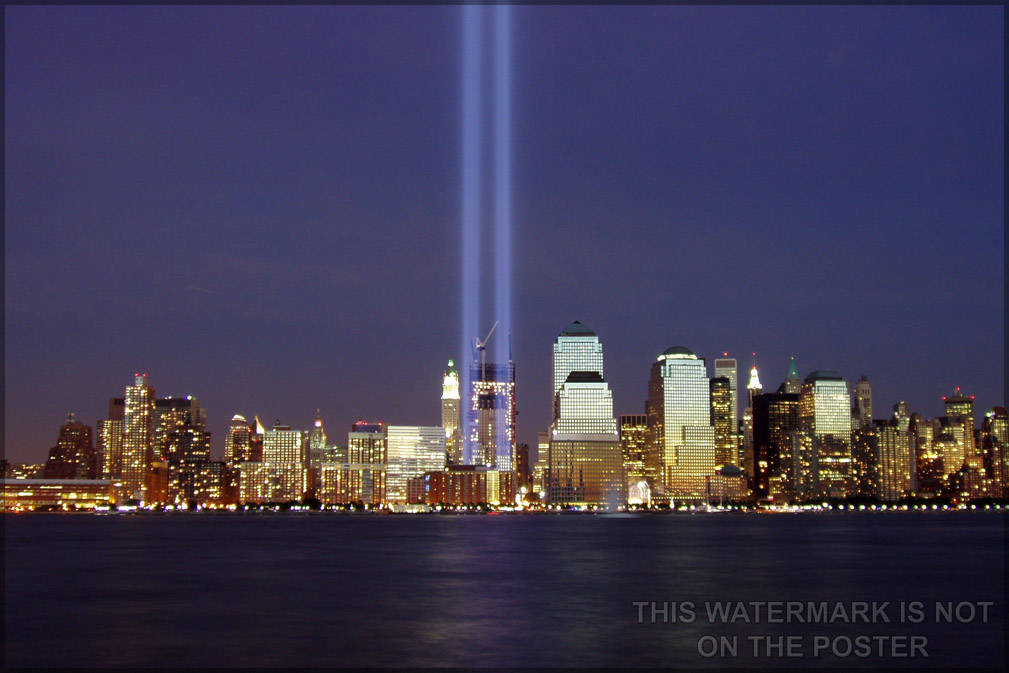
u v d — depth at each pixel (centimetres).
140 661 10606
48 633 12425
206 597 16225
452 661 10531
